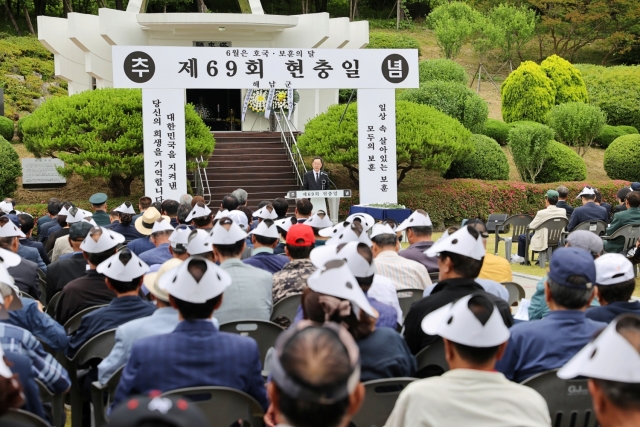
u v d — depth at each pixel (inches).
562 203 527.5
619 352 87.5
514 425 106.7
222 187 754.2
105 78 896.9
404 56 608.7
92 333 187.9
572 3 1438.2
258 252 264.5
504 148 984.9
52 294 268.8
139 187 792.3
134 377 135.8
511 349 152.7
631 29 1469.0
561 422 142.9
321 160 653.3
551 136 841.5
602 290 171.2
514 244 610.5
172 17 857.5
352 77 601.0
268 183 776.3
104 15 848.9
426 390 111.1
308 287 141.7
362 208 596.4
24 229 354.3
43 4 1593.3
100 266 192.7
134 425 61.5
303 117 986.1
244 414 137.6
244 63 577.9
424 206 741.3
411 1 1841.8
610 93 1117.7
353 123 714.2
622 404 86.0
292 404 71.6
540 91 1028.5
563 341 149.3
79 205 695.7
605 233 451.2
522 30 1379.2
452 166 837.2
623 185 824.9
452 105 881.5
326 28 921.5
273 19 879.7
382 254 240.1
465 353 113.3
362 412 141.6
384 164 623.5
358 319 142.7
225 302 200.7
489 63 1555.1
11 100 1063.6
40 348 163.3
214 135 850.1
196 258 142.2
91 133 661.3
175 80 569.9
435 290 174.4
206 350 138.2
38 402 142.6
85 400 204.2
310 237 229.6
